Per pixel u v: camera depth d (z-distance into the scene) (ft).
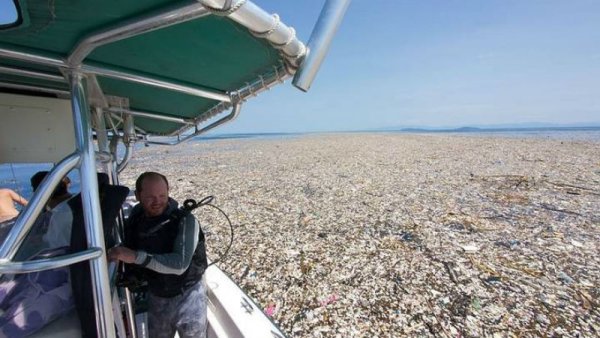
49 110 7.33
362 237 23.36
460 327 13.25
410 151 84.99
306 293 16.07
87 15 3.51
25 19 3.54
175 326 7.73
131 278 7.06
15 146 7.03
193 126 12.42
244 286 16.84
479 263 18.80
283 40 3.88
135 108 10.46
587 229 24.18
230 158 78.38
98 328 4.50
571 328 13.01
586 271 17.67
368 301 15.26
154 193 6.98
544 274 17.42
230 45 4.88
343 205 32.27
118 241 7.82
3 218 10.59
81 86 4.87
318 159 72.23
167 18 3.47
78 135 4.48
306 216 28.78
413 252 20.59
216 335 8.96
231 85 7.16
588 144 95.40
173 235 7.16
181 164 67.72
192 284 7.66
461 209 29.91
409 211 29.60
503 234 23.47
